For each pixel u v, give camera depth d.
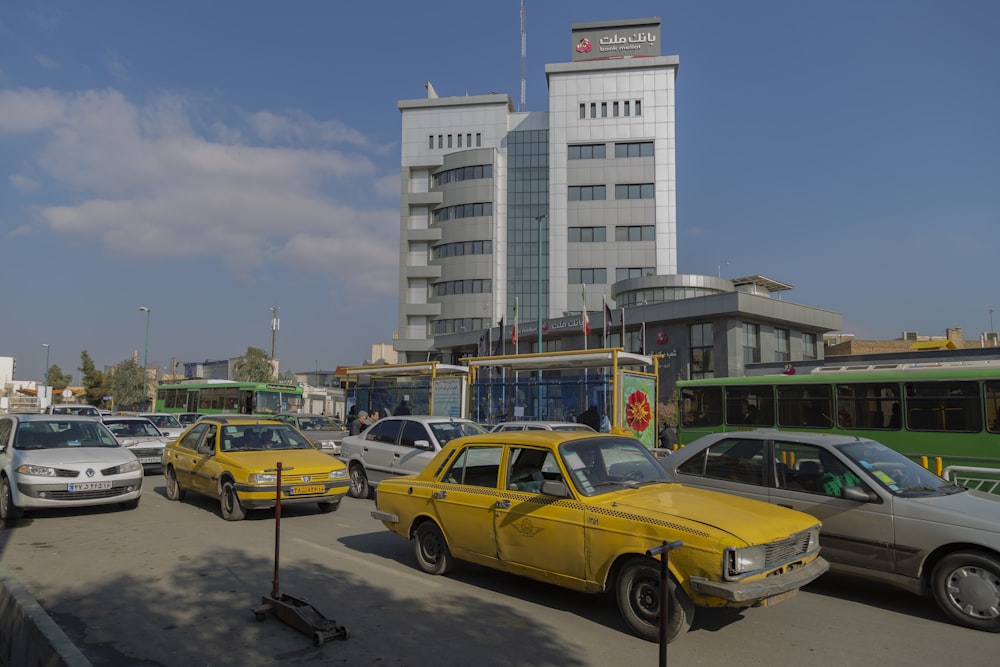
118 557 8.08
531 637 5.43
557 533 6.00
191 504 12.27
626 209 62.59
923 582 6.25
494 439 7.00
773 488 7.32
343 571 7.49
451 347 58.69
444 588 6.84
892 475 6.89
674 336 40.41
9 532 9.56
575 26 67.94
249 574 7.31
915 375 13.83
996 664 5.02
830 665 4.95
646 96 63.59
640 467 6.64
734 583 5.00
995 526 5.85
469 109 70.31
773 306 38.53
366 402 26.39
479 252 66.38
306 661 4.94
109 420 18.33
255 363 56.00
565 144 64.50
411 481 7.67
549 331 47.84
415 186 71.31
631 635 5.51
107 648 5.20
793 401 15.76
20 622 5.65
